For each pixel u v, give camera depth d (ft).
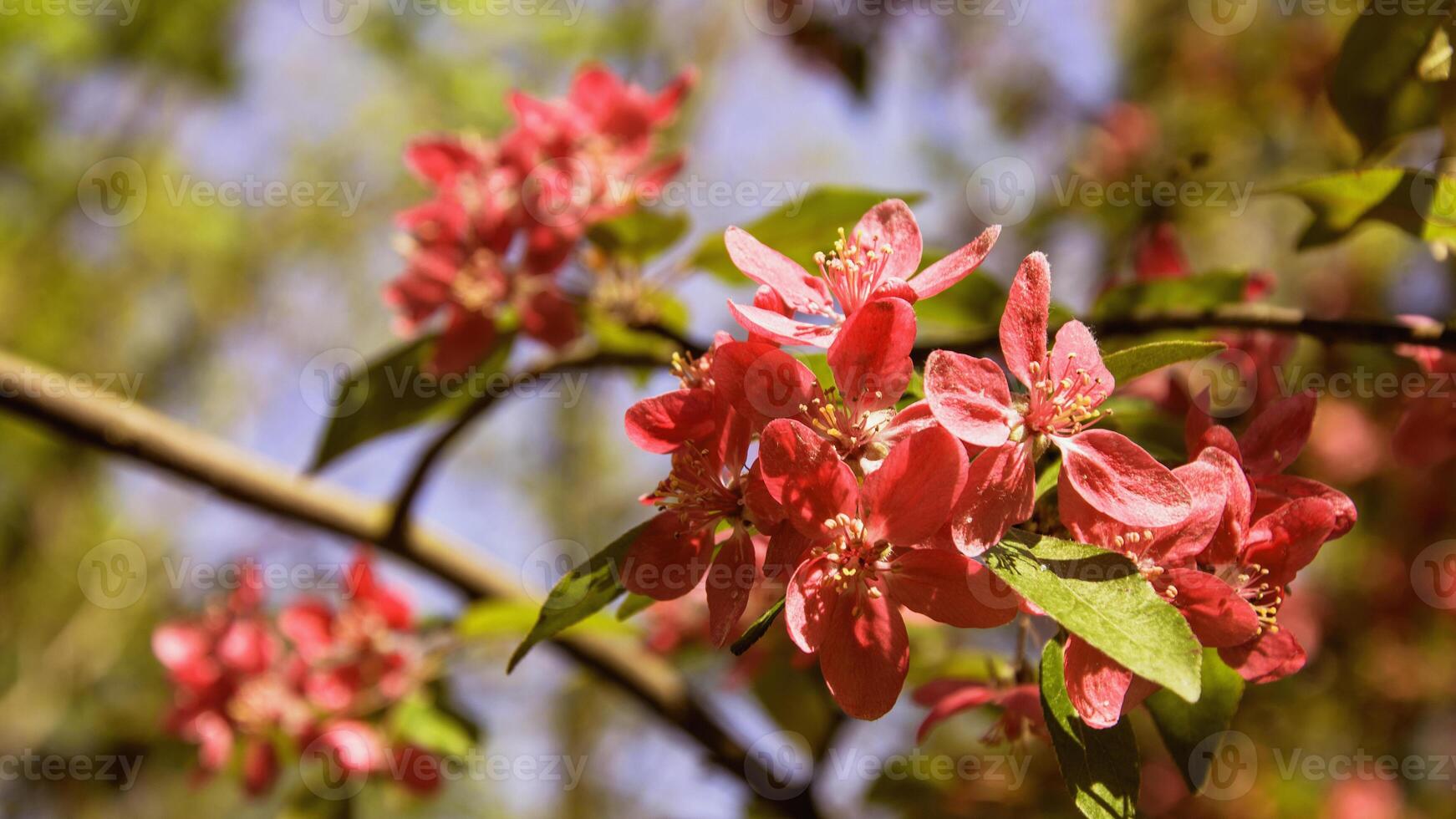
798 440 1.59
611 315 2.17
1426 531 3.85
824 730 2.54
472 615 2.49
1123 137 5.06
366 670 2.64
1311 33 4.98
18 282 7.93
